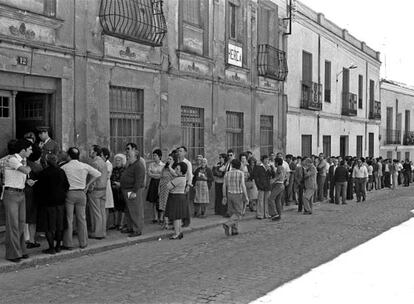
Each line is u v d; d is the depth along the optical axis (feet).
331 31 90.63
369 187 91.30
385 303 21.74
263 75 65.98
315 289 23.77
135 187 35.94
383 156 129.39
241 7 61.26
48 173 29.12
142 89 44.37
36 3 34.17
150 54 45.06
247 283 24.70
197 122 53.47
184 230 40.24
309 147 83.25
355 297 22.54
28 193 30.53
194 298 22.07
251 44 63.67
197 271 27.20
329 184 69.51
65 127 36.29
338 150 96.68
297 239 37.93
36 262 28.22
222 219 46.47
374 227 44.45
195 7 53.01
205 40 54.24
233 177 39.55
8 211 27.22
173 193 37.29
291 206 60.18
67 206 30.78
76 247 31.63
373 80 118.83
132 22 42.45
